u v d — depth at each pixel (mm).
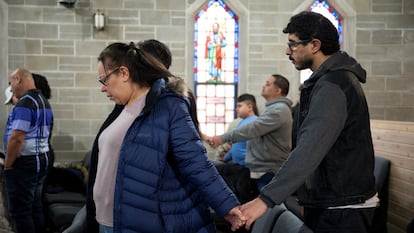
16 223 3420
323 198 1769
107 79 1720
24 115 3275
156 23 5668
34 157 3393
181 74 5746
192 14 5738
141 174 1586
